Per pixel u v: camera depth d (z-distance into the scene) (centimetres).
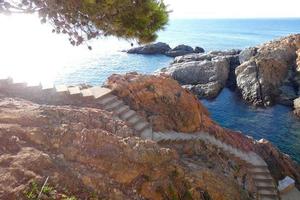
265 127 3675
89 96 1505
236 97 4753
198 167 1248
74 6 688
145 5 706
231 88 5084
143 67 6719
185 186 1047
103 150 969
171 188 993
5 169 731
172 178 1042
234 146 1816
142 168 994
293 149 3106
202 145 1606
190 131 1742
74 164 880
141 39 750
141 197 916
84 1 661
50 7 692
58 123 1046
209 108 4325
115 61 7344
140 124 1522
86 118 1170
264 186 1584
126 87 1720
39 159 803
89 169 890
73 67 6294
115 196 838
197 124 1786
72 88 1572
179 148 1528
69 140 962
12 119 975
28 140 903
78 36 748
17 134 898
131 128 1352
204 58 5847
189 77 5109
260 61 4747
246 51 5350
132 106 1669
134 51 8750
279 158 2014
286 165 2002
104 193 825
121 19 707
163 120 1669
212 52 6212
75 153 925
